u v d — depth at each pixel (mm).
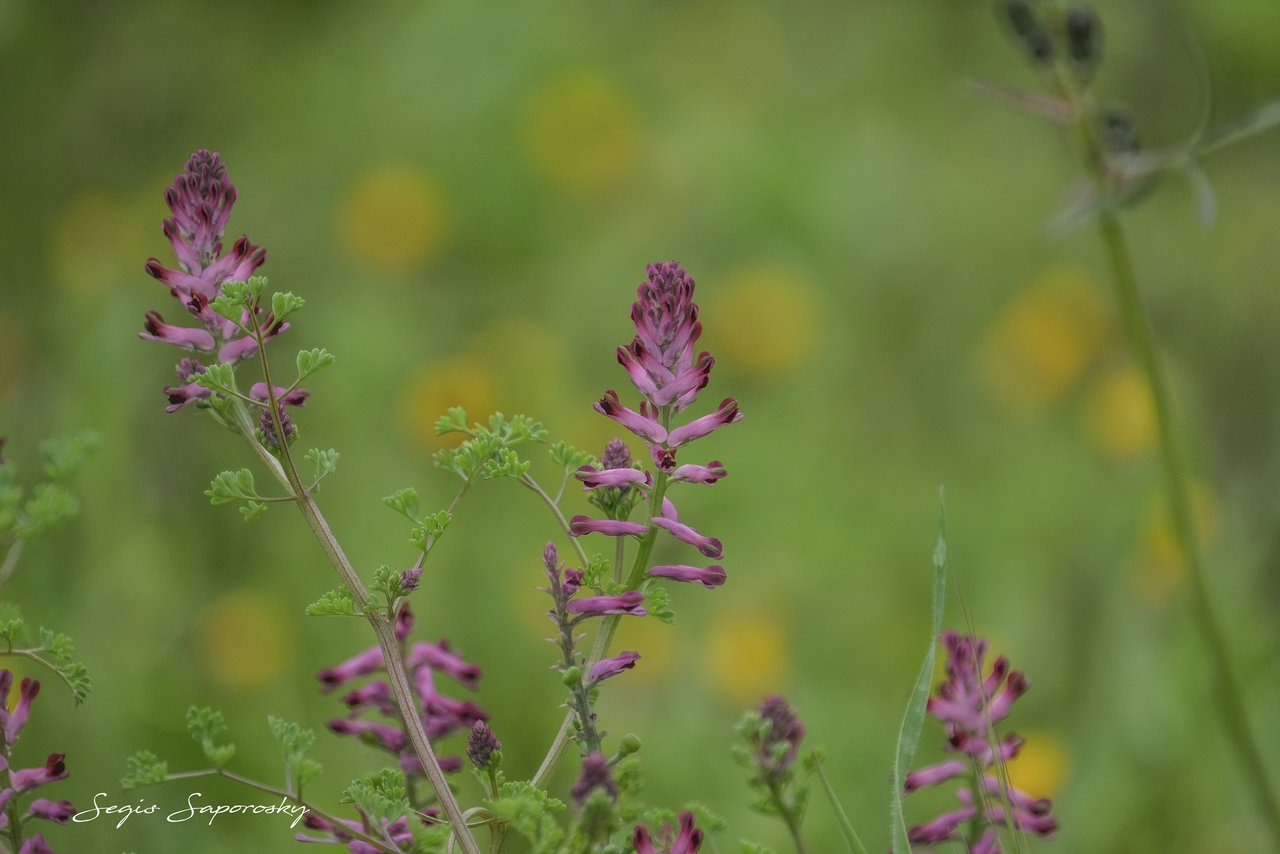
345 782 5211
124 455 6363
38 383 7102
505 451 2789
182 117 10492
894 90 11219
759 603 7102
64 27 10180
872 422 8781
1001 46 11258
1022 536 7621
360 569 6762
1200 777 5625
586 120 10234
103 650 5520
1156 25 10539
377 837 2664
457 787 3064
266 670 5949
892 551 7574
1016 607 6859
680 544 7023
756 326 8930
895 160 10297
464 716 3061
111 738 5090
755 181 10031
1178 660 5984
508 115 10406
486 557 6941
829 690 6516
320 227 9859
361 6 11477
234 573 6742
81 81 10141
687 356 2688
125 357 6789
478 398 7805
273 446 2762
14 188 9523
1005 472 8164
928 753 5855
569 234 10023
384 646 2693
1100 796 5609
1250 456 8352
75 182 9766
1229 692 4859
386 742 3033
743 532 7645
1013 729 6281
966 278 9711
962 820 2988
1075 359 8711
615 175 10188
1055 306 8938
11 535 2738
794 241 9812
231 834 4883
